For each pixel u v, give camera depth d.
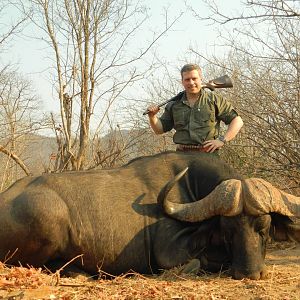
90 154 14.53
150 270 6.52
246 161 11.29
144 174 6.80
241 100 10.81
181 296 5.00
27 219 6.27
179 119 7.41
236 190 5.98
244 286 5.46
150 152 14.78
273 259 7.26
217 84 7.61
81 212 6.41
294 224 6.22
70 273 6.39
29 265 6.43
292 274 6.11
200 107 7.31
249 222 5.94
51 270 6.47
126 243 6.42
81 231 6.37
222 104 7.35
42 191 6.43
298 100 10.14
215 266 6.41
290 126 10.38
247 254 5.87
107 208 6.46
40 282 5.31
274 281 5.69
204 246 6.41
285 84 10.34
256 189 5.98
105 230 6.39
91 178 6.68
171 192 6.64
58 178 6.63
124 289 5.29
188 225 6.50
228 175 6.73
